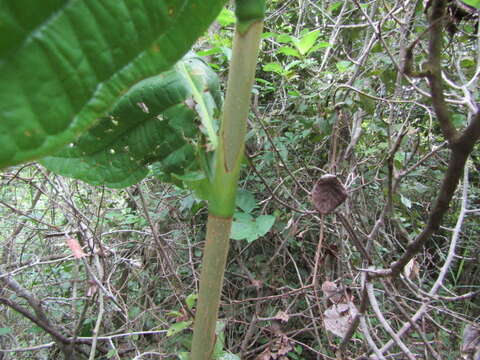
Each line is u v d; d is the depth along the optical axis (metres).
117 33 0.16
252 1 0.30
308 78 1.04
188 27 0.18
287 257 1.11
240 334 1.09
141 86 0.40
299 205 0.88
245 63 0.31
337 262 0.84
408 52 0.34
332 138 0.78
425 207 1.15
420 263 1.19
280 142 0.94
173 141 0.41
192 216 1.11
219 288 0.36
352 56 1.12
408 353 0.40
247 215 0.84
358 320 0.50
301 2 1.13
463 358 0.48
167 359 0.93
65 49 0.15
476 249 1.26
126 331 0.96
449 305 1.20
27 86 0.14
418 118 1.03
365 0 1.09
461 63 0.79
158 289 1.09
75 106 0.15
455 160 0.31
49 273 1.14
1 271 0.87
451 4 0.40
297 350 0.99
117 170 0.42
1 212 1.13
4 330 0.90
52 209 1.07
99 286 0.77
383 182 0.80
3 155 0.14
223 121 0.33
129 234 1.23
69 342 0.88
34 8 0.14
